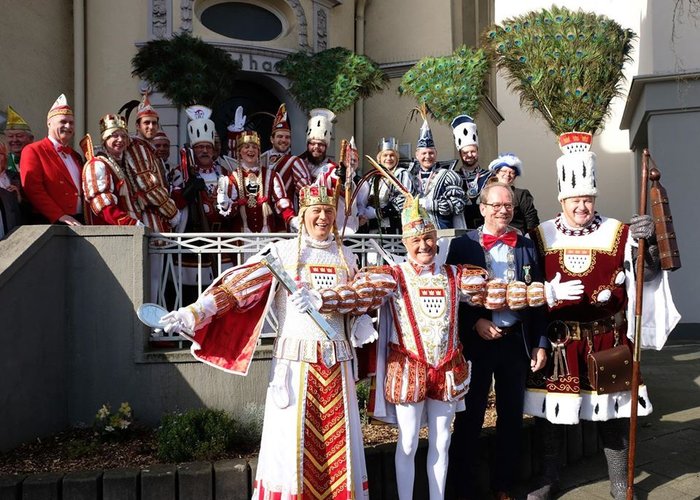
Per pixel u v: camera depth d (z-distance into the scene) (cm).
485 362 412
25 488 360
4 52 846
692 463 486
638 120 1262
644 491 440
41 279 435
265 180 568
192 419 420
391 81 1131
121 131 511
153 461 402
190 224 574
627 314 418
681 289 1076
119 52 935
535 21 713
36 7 900
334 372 354
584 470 479
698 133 1088
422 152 605
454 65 739
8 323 404
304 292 341
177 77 723
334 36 1051
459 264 406
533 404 425
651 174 412
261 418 440
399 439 379
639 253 397
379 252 511
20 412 416
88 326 462
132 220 482
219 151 667
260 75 970
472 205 625
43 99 909
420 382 371
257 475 355
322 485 347
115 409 459
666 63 1094
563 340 415
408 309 376
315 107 789
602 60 686
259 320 361
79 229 463
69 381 462
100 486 367
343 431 350
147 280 472
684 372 765
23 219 532
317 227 367
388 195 593
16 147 613
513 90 743
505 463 419
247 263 359
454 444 418
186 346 495
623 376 406
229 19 975
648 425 566
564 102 691
